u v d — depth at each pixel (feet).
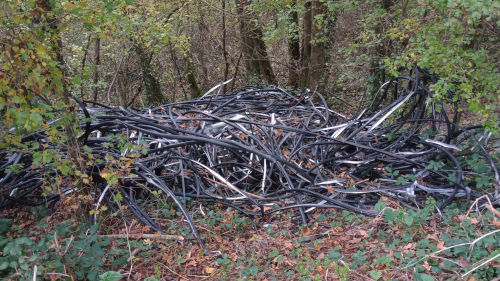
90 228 13.26
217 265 12.96
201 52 46.70
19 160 16.25
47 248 11.76
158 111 23.49
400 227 13.78
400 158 17.60
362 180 17.38
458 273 11.11
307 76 38.99
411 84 21.18
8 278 10.46
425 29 14.47
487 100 13.55
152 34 24.29
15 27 10.18
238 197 16.46
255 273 12.20
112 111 21.13
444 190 15.83
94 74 36.42
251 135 18.43
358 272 11.93
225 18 43.32
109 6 11.47
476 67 13.87
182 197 16.75
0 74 9.37
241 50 43.55
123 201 16.34
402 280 11.26
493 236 12.00
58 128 16.43
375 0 22.40
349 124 20.17
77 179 13.09
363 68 33.58
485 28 14.57
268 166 18.17
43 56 9.60
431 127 20.98
